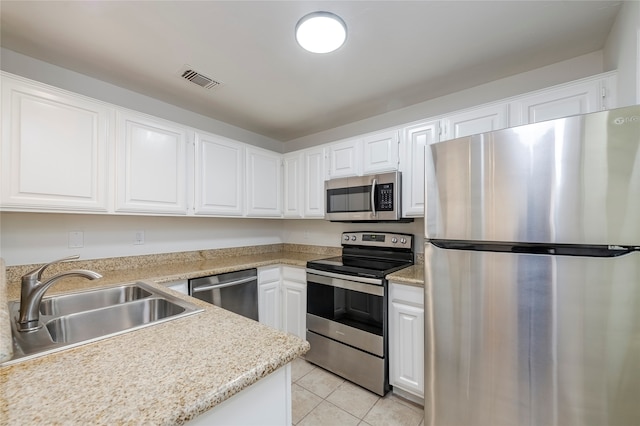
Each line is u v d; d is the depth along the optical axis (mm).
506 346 1222
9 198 1503
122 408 553
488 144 1266
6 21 1463
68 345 827
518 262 1191
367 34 1592
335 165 2645
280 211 3094
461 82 2145
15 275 1754
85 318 1205
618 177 993
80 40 1629
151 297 1399
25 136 1551
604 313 1027
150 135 2074
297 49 1725
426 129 2105
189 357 765
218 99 2414
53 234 1909
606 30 1575
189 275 2053
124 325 1304
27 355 760
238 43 1665
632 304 985
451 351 1387
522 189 1173
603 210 1018
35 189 1582
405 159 2211
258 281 2582
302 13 1427
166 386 629
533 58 1841
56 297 1419
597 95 1511
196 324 1007
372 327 2014
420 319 1818
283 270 2766
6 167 1498
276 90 2256
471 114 1910
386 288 1974
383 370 1944
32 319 1061
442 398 1421
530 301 1165
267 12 1418
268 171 2975
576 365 1074
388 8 1398
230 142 2629
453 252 1378
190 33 1572
